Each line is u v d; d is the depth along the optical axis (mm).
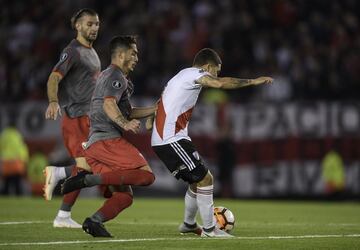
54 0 91375
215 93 75875
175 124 29938
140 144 73312
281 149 73375
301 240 29516
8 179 73188
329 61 80438
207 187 29969
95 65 34406
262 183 73625
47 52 85875
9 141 72312
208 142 73750
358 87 78562
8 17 91625
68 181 29188
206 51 30594
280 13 87625
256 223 39844
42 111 74938
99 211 29047
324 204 66625
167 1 90000
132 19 87812
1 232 31328
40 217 40969
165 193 73312
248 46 83875
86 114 34062
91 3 90562
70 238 29000
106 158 29469
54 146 74438
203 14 87375
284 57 81938
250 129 73812
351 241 29438
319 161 73312
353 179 73250
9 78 83438
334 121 73375
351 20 87000
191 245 27203
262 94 78250
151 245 27031
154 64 82000
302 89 78438
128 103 30453
